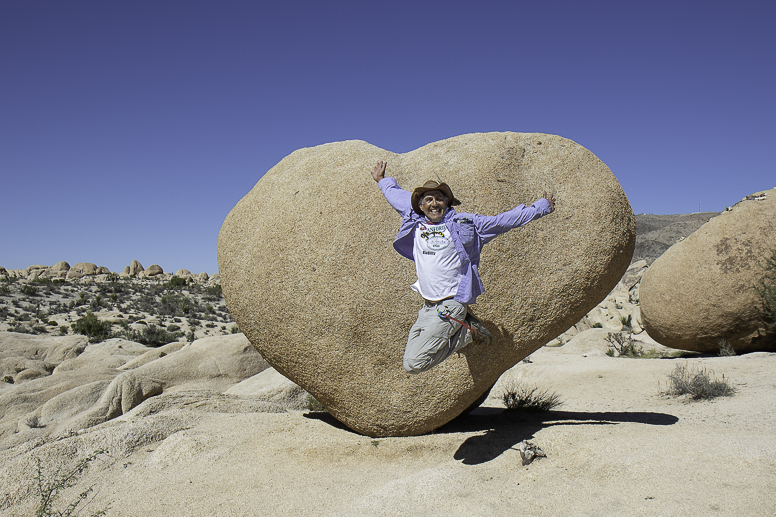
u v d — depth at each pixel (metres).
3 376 15.89
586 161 5.56
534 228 5.24
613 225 5.34
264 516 4.15
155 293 50.56
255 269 5.60
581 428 5.15
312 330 5.32
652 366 10.92
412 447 5.23
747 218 12.73
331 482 4.68
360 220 5.25
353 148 5.91
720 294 12.52
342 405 5.50
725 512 3.25
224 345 12.76
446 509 3.87
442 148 5.69
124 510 4.55
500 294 5.16
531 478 4.25
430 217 4.19
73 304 40.56
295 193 5.62
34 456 5.82
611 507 3.56
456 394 5.25
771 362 10.01
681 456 4.11
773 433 5.15
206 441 5.87
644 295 14.30
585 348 16.67
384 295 5.11
